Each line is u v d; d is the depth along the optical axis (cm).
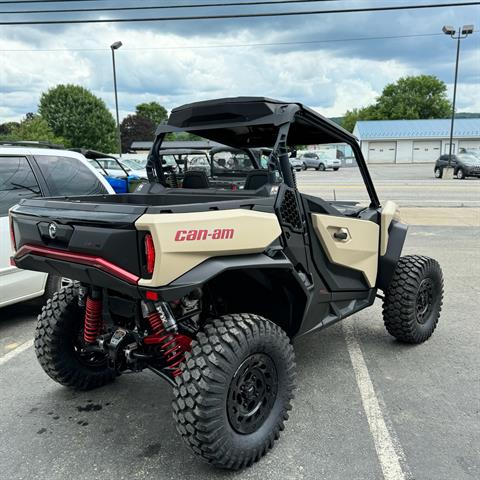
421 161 5778
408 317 425
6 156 487
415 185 2367
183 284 241
